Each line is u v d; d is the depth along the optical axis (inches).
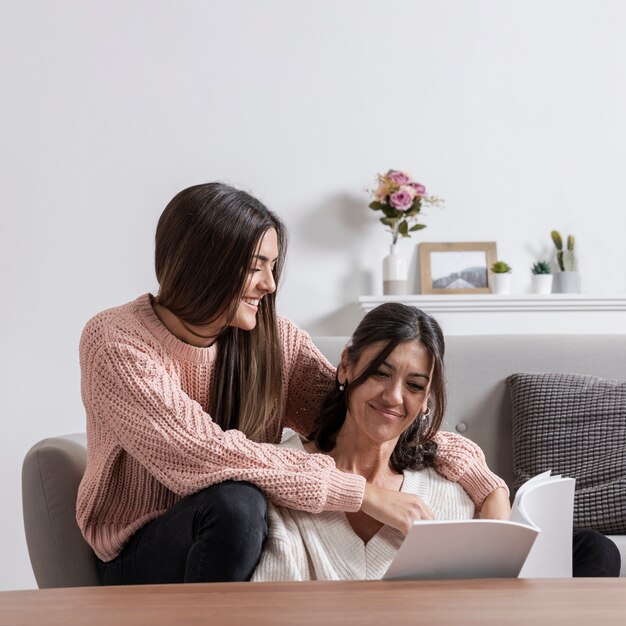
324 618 29.2
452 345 102.0
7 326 127.9
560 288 129.9
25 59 130.0
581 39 135.6
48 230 129.0
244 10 132.2
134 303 72.9
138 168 130.3
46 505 73.3
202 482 63.4
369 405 65.9
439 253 130.7
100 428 70.9
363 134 132.4
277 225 73.8
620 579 38.2
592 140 135.0
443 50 134.0
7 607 31.3
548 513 53.9
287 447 67.4
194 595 33.6
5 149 129.2
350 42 133.0
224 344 73.8
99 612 30.3
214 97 131.3
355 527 65.3
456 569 44.4
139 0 131.3
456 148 133.2
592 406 94.5
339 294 130.9
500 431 99.9
